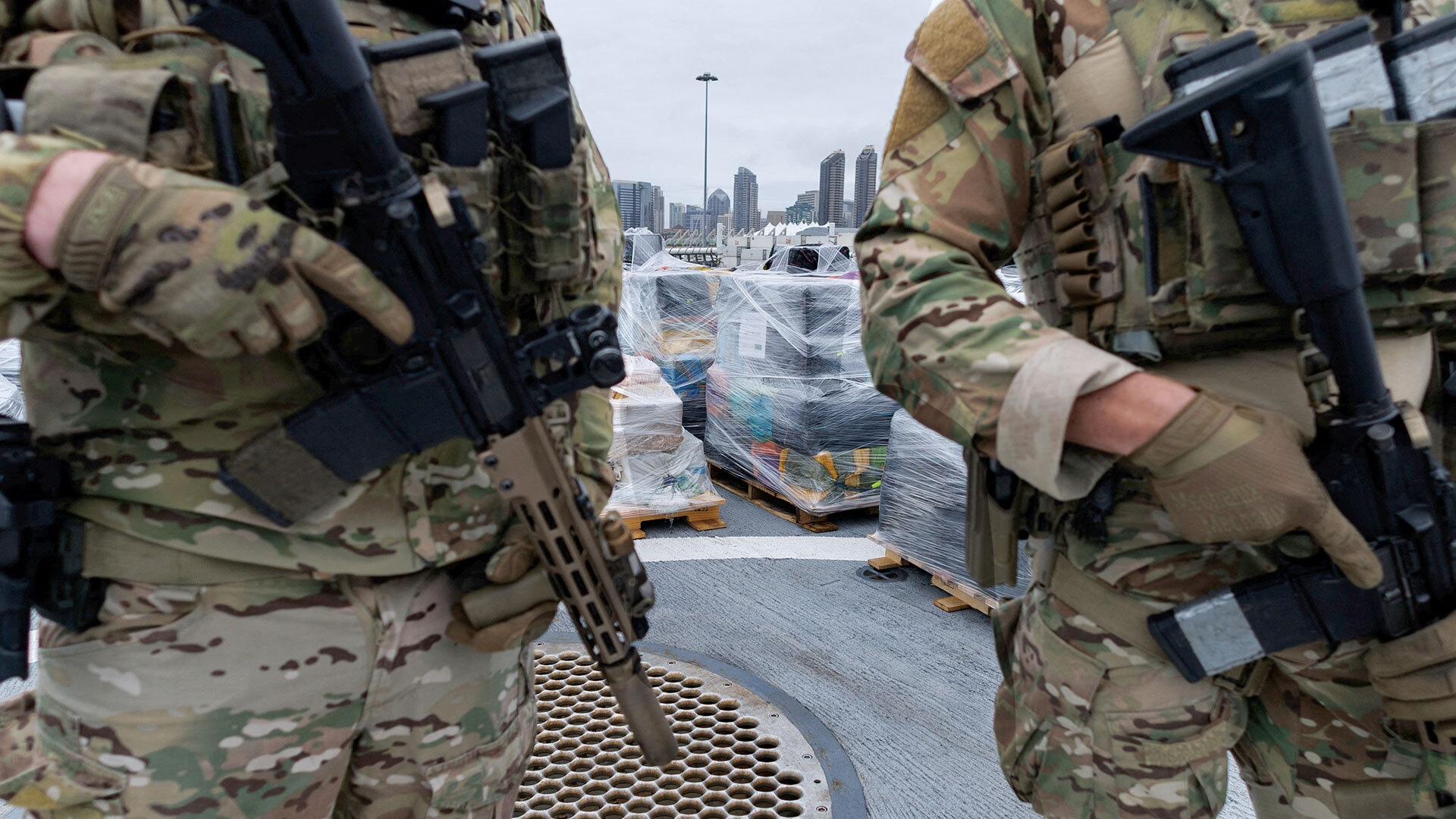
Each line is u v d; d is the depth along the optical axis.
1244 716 1.12
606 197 1.29
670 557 3.58
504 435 0.93
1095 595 1.04
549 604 1.01
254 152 0.82
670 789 1.98
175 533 0.83
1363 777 1.03
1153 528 0.99
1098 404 0.84
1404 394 0.96
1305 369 0.89
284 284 0.73
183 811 0.86
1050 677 1.11
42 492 0.80
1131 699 1.03
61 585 0.81
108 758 0.84
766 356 4.04
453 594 1.01
